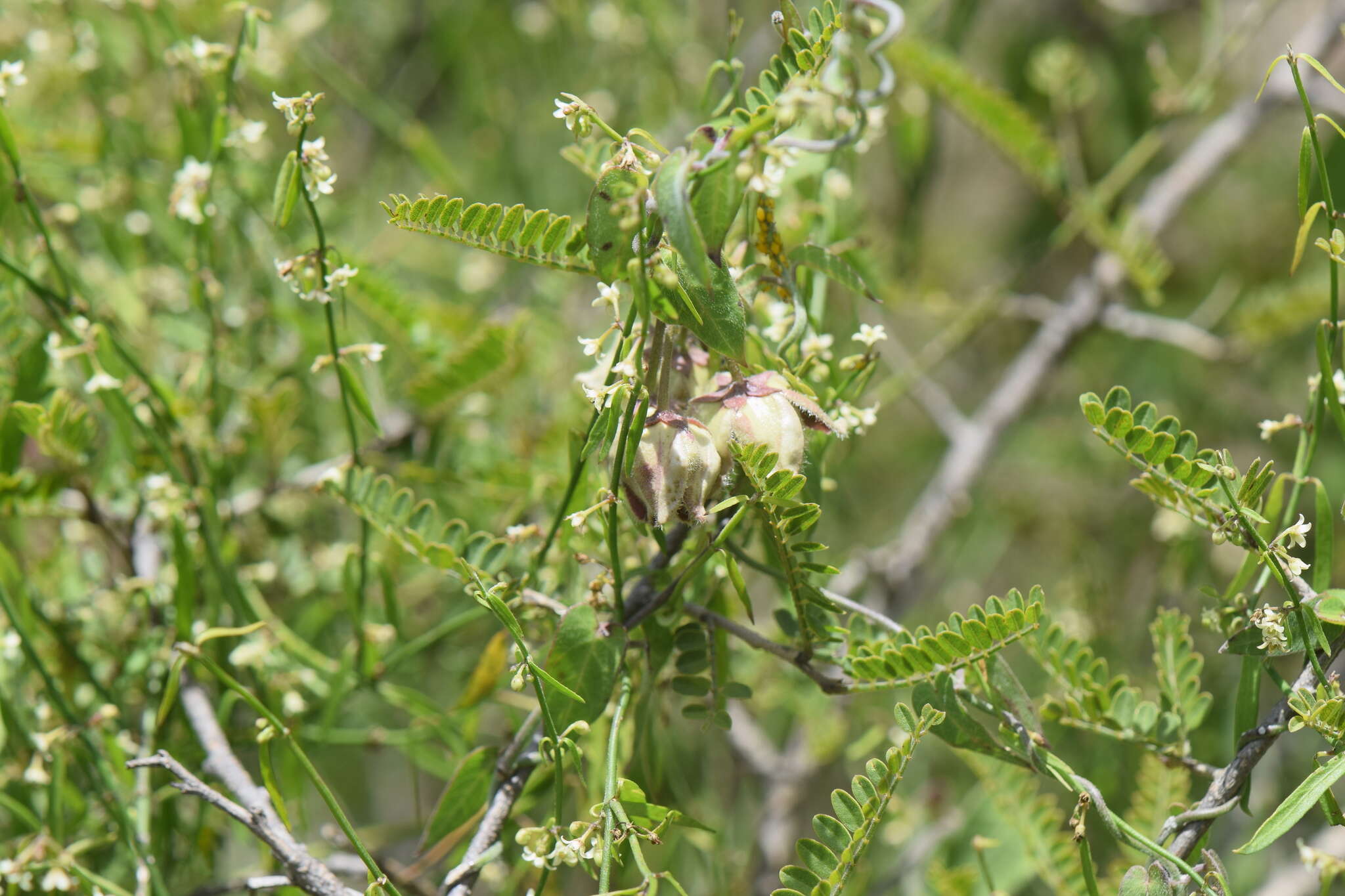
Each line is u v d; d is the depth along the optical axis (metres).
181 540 1.81
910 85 2.12
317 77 2.29
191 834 1.84
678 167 1.70
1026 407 2.32
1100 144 2.85
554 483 1.86
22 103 2.00
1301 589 1.73
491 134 2.56
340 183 2.54
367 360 1.85
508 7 2.60
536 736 1.75
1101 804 1.73
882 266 2.03
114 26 1.96
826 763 2.04
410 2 2.88
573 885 1.94
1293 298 2.19
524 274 2.33
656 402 1.72
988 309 2.34
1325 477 2.55
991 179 3.65
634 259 1.70
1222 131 2.34
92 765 1.83
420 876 1.82
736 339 1.71
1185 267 3.14
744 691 1.75
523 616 1.78
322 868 1.74
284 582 1.91
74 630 1.85
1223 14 2.92
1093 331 2.50
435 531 1.78
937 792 2.05
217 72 1.89
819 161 1.83
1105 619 2.10
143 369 1.83
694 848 1.94
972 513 2.71
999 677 1.73
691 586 1.78
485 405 1.93
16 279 1.84
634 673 1.78
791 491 1.71
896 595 2.20
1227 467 1.72
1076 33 2.92
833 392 1.76
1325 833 1.94
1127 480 2.69
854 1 1.77
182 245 1.92
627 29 2.46
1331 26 2.28
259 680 1.84
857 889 1.89
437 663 1.96
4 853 1.84
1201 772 1.77
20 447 1.82
